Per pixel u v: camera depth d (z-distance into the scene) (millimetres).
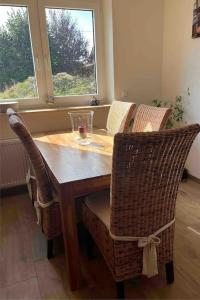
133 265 1264
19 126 1337
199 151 2654
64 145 1871
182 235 1847
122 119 2215
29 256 1710
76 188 1243
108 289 1414
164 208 1235
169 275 1421
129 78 2902
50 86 2748
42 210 1615
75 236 1339
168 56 2924
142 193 1116
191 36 2521
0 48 2486
